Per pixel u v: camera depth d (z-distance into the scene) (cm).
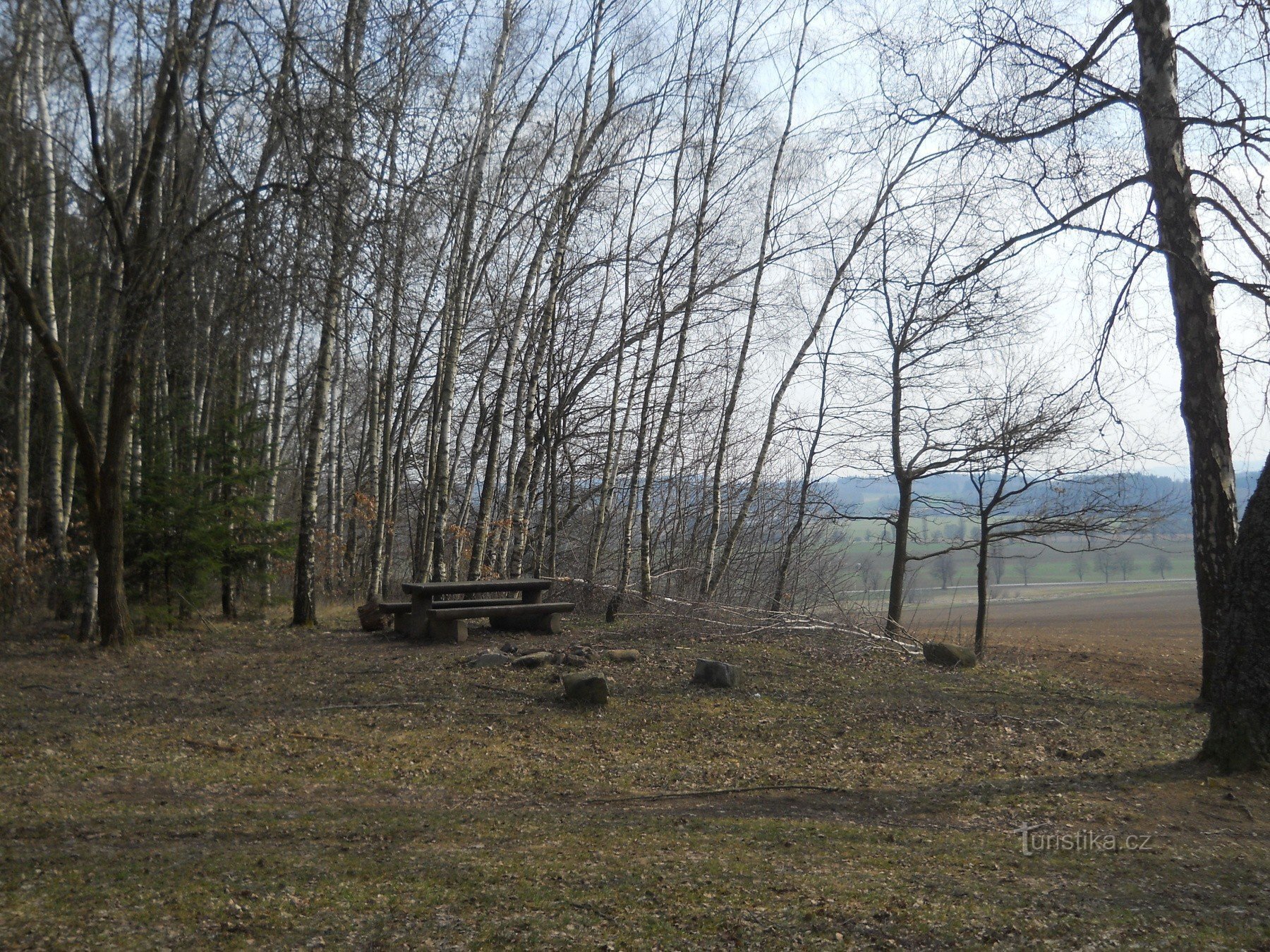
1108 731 853
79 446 1197
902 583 1538
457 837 543
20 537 1488
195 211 1224
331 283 1029
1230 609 632
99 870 470
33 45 1138
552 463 1964
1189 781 608
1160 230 980
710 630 1375
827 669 1138
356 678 1041
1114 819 548
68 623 1487
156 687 995
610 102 1795
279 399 1848
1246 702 620
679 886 450
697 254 1802
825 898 431
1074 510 1391
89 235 1575
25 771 677
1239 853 484
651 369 1841
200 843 526
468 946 387
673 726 870
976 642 1446
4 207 1118
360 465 2911
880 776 707
